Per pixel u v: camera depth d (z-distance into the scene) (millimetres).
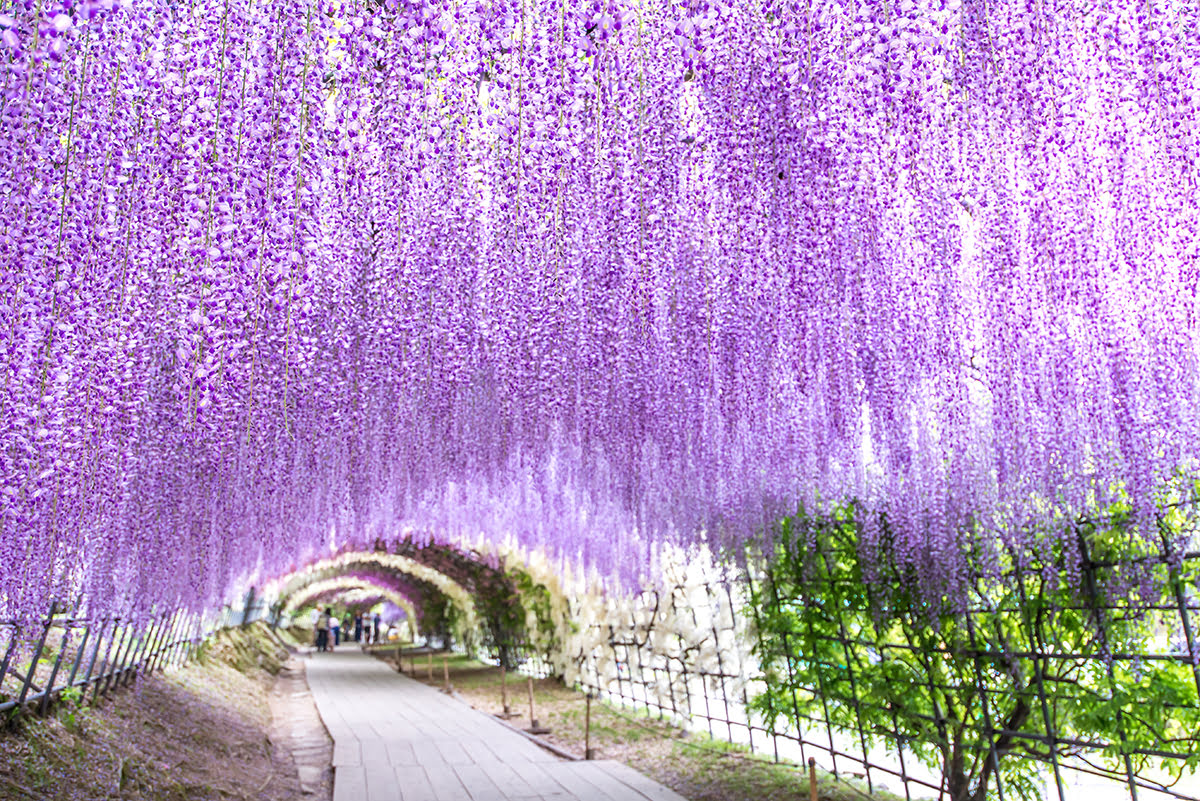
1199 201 2137
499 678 14000
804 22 2098
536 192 2395
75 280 1914
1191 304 2260
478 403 3791
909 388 2680
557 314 2885
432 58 2131
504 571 13109
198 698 7184
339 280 2643
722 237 2678
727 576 5801
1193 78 2057
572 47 2111
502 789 5262
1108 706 3211
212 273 2064
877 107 2090
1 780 3119
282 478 4062
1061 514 2980
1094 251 2258
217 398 2488
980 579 3688
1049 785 4309
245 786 5023
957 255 2430
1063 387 2420
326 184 2209
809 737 6492
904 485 3139
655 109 2412
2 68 1578
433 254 2697
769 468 3852
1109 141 2197
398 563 16406
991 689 3793
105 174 1938
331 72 2082
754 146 2256
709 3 2020
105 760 3930
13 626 2457
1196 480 2645
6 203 1724
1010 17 2119
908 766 5551
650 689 8172
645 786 5320
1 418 1872
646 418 3561
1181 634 3068
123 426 2398
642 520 5328
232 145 2004
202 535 3994
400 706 10156
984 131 2232
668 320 2922
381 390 3234
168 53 1969
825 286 2486
